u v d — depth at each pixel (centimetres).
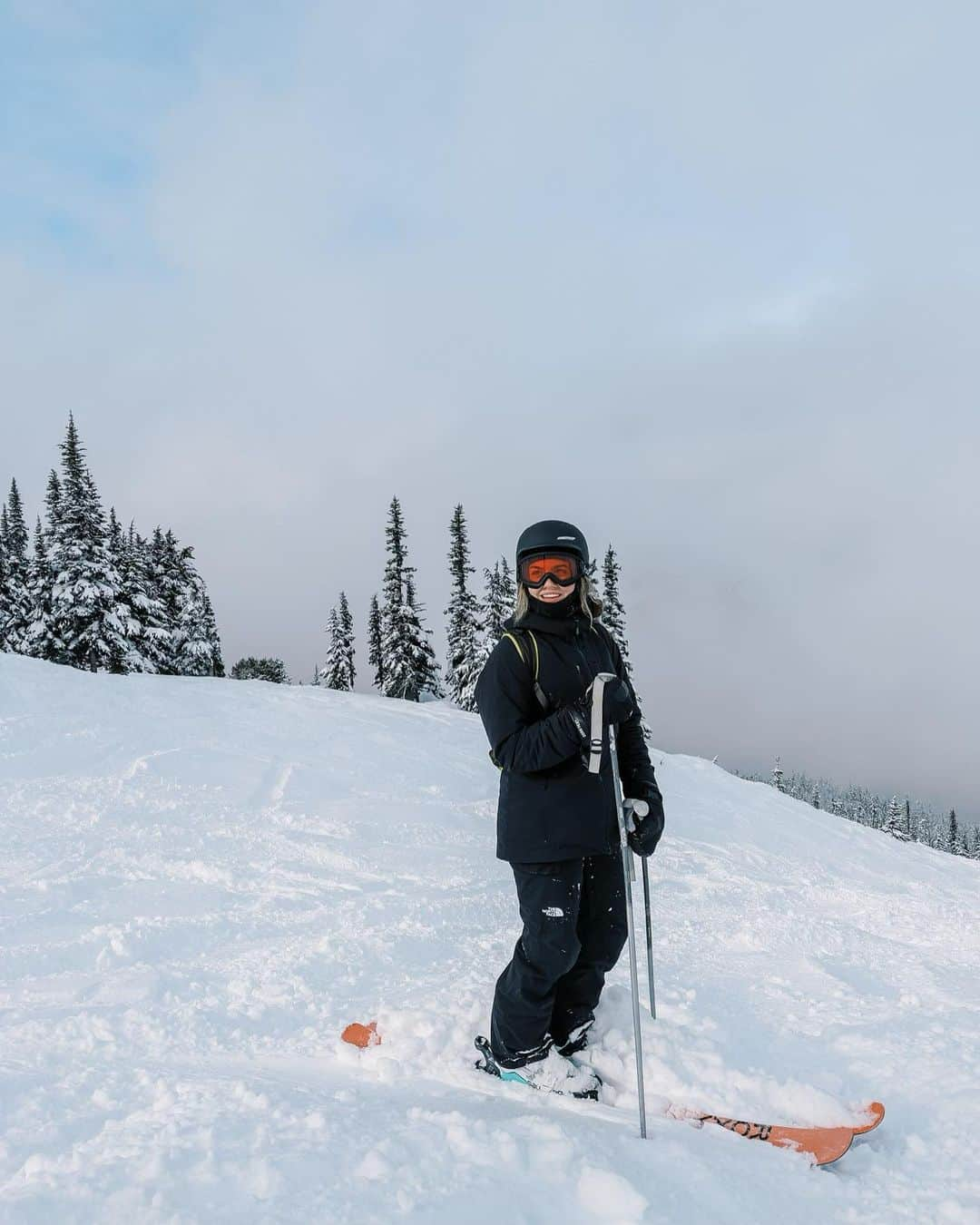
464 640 3738
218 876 607
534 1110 269
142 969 412
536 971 280
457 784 1071
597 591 318
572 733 267
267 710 1434
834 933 531
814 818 1255
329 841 727
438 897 585
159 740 1083
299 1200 191
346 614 4600
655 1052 297
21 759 914
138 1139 225
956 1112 273
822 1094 266
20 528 4312
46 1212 184
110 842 670
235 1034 344
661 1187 212
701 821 1048
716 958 464
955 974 454
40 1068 298
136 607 3102
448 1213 192
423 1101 271
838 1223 213
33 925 478
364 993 395
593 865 300
